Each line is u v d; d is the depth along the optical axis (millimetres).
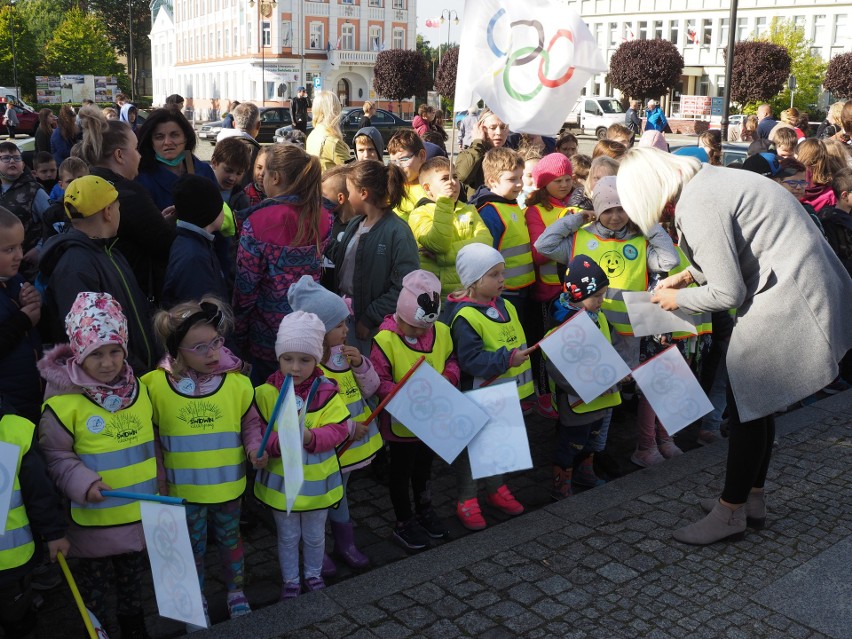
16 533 2852
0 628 3199
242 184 6398
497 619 3293
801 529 4051
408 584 3529
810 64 44188
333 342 3725
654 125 25562
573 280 4355
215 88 66438
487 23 5051
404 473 4027
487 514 4469
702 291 3727
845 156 7023
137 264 4180
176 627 3447
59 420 2990
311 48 58688
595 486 4762
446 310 4348
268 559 4016
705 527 3898
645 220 3787
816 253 3625
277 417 3236
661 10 57344
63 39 75250
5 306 3516
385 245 4570
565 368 4145
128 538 3064
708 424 5383
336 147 6723
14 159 6285
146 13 100812
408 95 52875
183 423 3270
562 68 5133
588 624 3268
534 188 5711
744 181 3645
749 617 3332
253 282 4125
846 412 5621
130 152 4395
